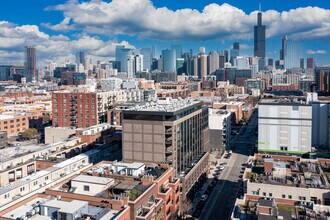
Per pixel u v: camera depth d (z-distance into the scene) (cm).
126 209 8044
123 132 13950
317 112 18462
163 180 10600
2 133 19150
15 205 8425
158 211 9306
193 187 14475
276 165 10681
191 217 12619
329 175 10156
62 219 7462
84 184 9369
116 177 10194
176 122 13600
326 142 18438
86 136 18475
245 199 8844
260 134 17912
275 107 17500
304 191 8969
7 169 13200
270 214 7506
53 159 14750
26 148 16350
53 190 9012
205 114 18875
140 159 13800
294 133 17325
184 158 14788
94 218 7631
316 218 7575
